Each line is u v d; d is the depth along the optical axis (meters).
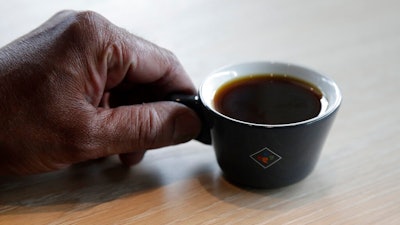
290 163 0.40
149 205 0.41
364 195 0.41
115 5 0.71
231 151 0.40
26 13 0.68
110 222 0.39
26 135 0.38
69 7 0.70
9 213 0.40
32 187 0.42
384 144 0.45
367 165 0.43
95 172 0.44
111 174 0.44
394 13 0.67
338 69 0.56
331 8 0.69
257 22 0.66
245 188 0.42
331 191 0.41
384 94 0.51
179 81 0.44
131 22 0.66
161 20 0.67
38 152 0.39
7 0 0.71
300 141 0.39
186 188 0.42
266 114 0.41
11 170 0.40
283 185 0.41
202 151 0.46
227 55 0.59
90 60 0.39
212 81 0.43
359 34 0.63
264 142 0.39
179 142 0.42
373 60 0.57
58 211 0.40
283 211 0.40
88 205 0.41
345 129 0.47
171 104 0.42
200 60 0.58
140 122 0.40
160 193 0.42
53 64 0.38
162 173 0.44
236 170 0.41
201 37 0.63
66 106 0.38
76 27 0.39
